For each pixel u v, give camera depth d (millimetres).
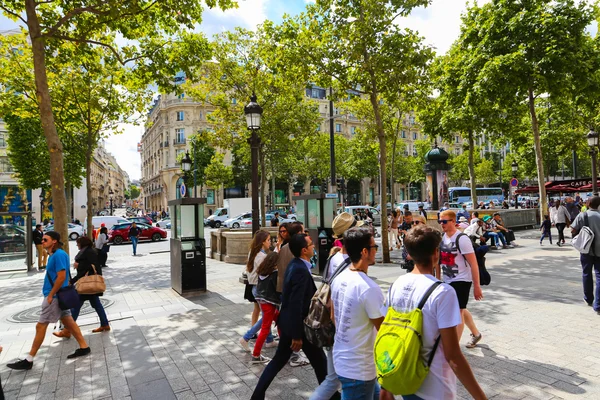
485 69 14695
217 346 5133
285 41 11602
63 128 13977
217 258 14414
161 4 8578
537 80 14961
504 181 59125
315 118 18281
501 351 4496
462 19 17688
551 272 8953
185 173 18672
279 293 4414
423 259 2039
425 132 21359
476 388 1770
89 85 12219
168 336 5586
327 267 2975
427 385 1858
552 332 5059
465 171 58438
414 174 55719
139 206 114125
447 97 18469
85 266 5844
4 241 13391
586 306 6160
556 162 47688
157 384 4074
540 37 14500
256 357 4488
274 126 16766
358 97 13141
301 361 4422
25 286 10555
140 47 9820
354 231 2498
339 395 3012
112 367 4562
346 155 50000
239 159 49500
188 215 8281
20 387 4105
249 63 15891
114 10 7848
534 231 18672
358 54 10750
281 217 32719
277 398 3672
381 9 10477
